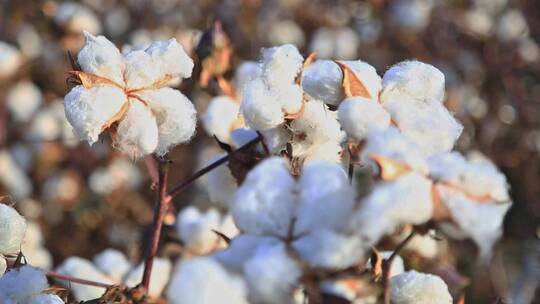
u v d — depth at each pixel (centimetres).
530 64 250
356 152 76
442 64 249
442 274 107
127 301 77
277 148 85
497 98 241
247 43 246
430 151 74
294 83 83
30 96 223
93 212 202
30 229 159
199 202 182
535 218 210
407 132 76
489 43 254
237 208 65
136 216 204
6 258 87
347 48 257
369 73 79
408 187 63
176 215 127
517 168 223
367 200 63
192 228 115
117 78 81
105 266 119
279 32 258
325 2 265
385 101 78
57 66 226
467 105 233
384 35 257
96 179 207
